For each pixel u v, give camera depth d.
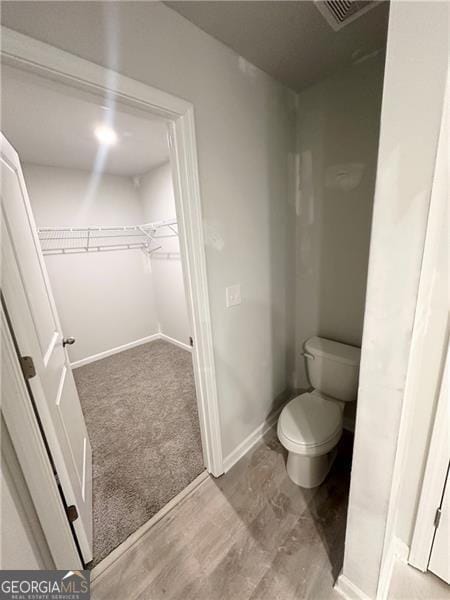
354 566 0.97
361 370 0.76
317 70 1.45
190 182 1.16
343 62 1.41
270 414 2.00
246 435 1.79
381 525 0.85
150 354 3.45
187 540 1.24
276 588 1.05
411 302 0.64
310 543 1.20
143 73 0.95
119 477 1.60
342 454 1.70
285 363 2.07
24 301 0.93
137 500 1.45
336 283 1.78
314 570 1.10
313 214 1.78
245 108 1.37
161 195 3.20
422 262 0.60
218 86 1.21
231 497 1.45
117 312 3.52
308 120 1.67
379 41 1.25
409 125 0.56
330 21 1.11
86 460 1.52
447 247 0.79
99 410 2.28
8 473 0.81
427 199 0.57
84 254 3.17
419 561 1.08
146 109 1.00
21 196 1.19
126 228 3.45
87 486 1.39
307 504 1.38
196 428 2.00
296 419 1.48
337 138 1.58
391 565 1.09
